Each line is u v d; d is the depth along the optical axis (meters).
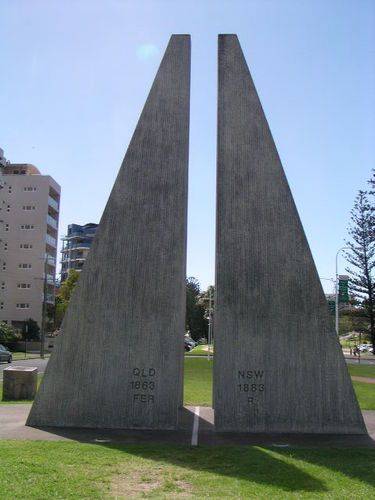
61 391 9.58
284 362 9.52
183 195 10.17
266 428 9.32
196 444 8.11
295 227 9.98
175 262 9.91
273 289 9.77
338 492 5.66
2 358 35.47
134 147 10.38
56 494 5.24
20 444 7.61
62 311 67.06
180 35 10.84
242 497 5.38
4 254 66.81
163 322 9.72
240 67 10.62
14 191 67.88
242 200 10.06
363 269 48.31
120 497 5.30
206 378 21.00
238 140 10.30
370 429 9.77
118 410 9.49
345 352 65.19
